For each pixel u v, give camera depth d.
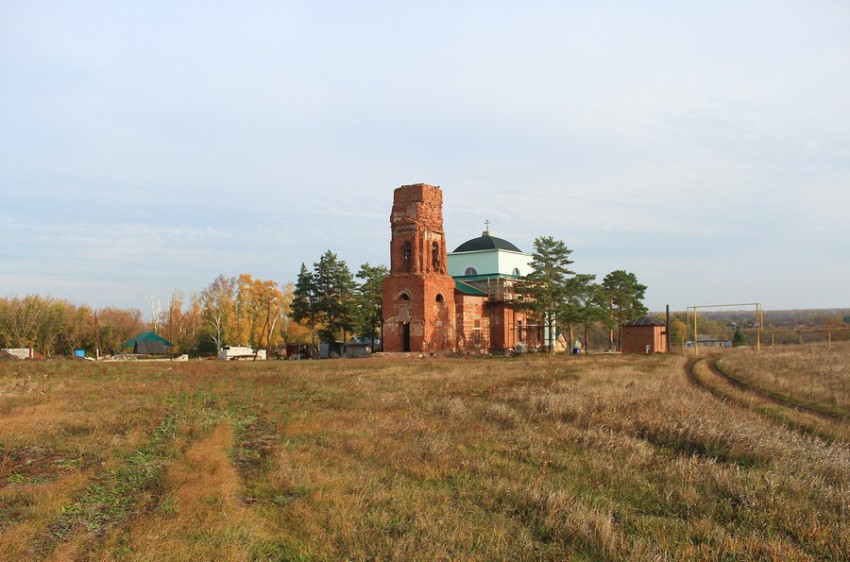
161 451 14.72
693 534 9.26
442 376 34.06
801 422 18.97
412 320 58.91
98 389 27.31
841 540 8.85
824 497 10.77
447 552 8.53
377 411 20.77
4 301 96.81
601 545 8.70
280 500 10.95
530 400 21.70
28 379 31.42
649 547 8.55
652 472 12.68
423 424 17.50
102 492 11.34
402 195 61.25
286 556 8.50
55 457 14.12
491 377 33.53
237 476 12.49
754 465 13.25
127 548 8.41
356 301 75.31
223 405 22.38
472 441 15.69
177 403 22.83
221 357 71.75
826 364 38.66
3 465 13.16
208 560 8.09
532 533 9.46
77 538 8.84
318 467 12.94
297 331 105.44
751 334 128.50
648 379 30.48
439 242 62.31
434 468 12.87
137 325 129.38
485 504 10.66
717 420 16.91
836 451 13.80
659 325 75.31
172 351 92.88
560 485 11.47
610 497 11.05
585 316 68.94
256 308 95.69
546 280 68.31
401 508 10.33
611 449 14.60
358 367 41.81
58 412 20.30
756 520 9.83
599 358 55.78
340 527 9.41
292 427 17.42
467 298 65.12
